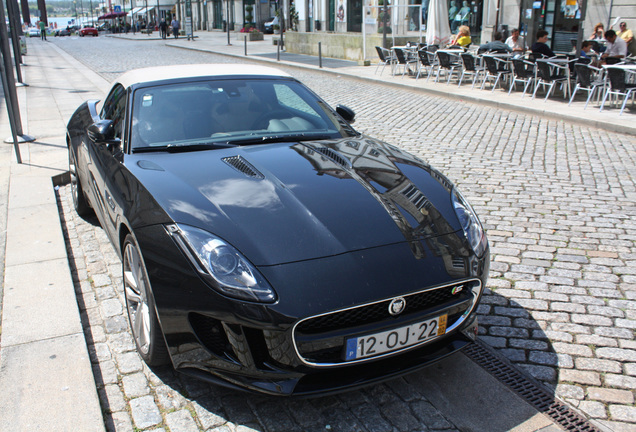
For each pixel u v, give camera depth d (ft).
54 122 31.42
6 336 9.75
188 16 132.16
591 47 43.04
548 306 11.55
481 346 10.15
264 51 90.07
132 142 10.96
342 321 7.57
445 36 54.19
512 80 39.34
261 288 7.39
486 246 9.09
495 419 8.23
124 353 9.73
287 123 12.07
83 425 7.66
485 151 24.38
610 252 14.11
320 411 8.36
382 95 41.96
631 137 27.20
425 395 8.77
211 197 8.74
